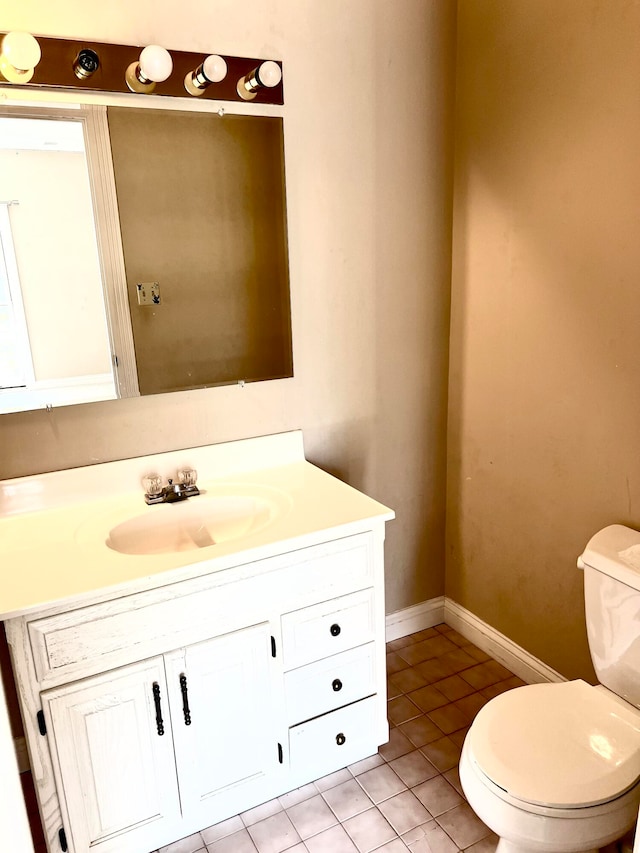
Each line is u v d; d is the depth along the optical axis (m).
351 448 2.17
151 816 1.51
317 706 1.69
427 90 2.01
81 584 1.29
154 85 1.61
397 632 2.43
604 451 1.75
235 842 1.59
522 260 1.91
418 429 2.29
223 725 1.55
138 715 1.43
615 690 1.57
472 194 2.06
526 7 1.76
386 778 1.78
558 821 1.25
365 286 2.05
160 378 1.78
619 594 1.52
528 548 2.07
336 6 1.81
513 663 2.20
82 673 1.34
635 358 1.62
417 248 2.12
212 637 1.47
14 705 1.78
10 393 1.60
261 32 1.73
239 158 1.77
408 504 2.34
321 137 1.87
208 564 1.39
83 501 1.73
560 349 1.83
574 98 1.67
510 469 2.09
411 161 2.04
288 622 1.57
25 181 1.53
